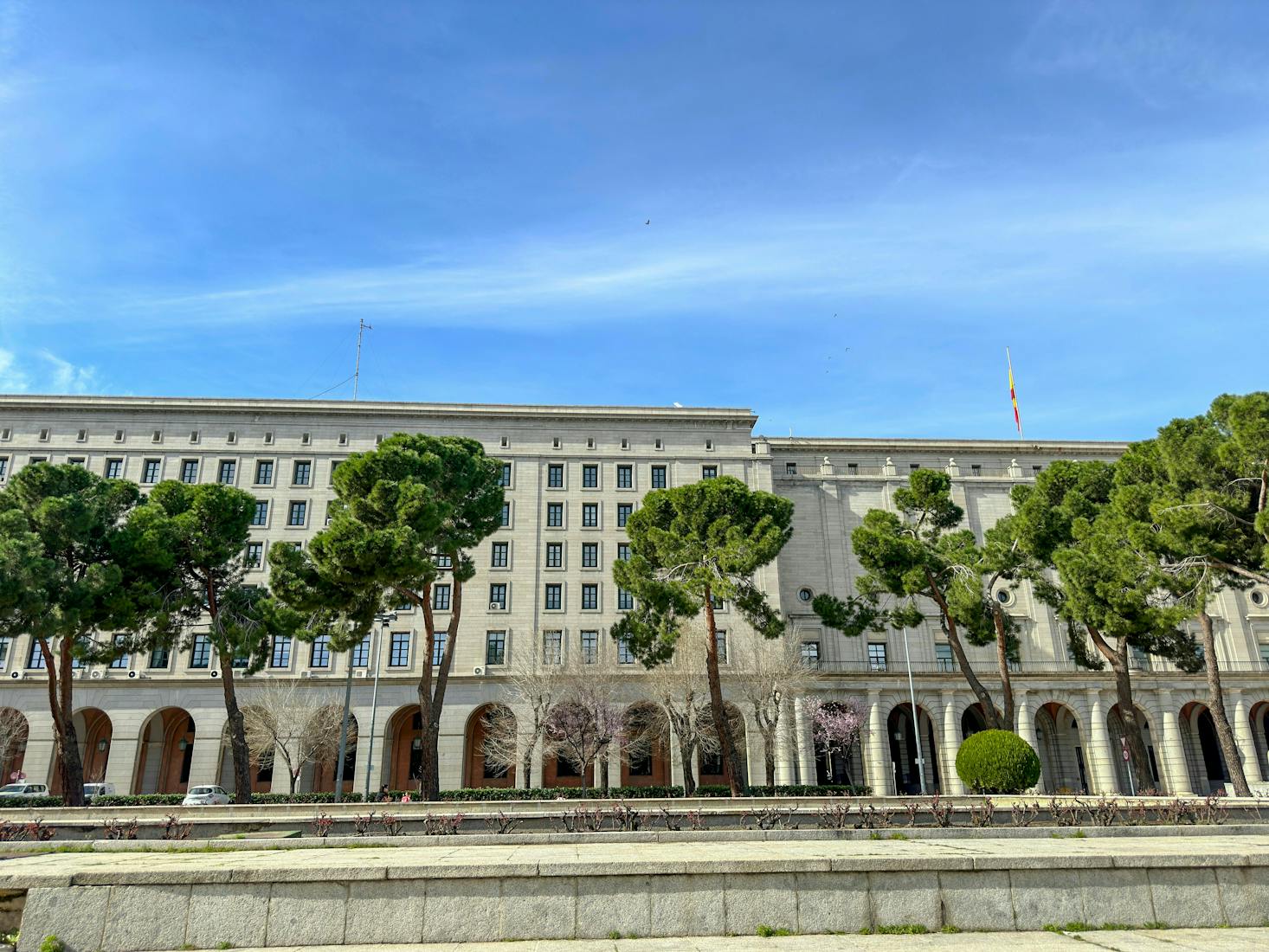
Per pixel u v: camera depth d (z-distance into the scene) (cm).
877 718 5509
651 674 4975
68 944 1071
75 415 5881
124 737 5159
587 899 1126
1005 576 4059
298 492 5809
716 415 6278
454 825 2144
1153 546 3272
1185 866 1175
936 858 1166
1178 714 5612
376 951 1056
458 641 5531
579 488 6016
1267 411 2983
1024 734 5522
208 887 1102
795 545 6297
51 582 3188
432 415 6078
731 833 2023
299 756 4984
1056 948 1022
